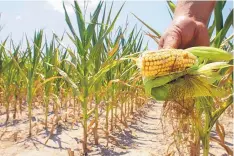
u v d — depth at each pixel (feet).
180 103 1.08
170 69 1.00
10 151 2.34
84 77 2.24
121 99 3.01
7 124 3.32
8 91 3.37
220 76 1.09
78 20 2.16
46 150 2.39
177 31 1.04
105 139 2.72
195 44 1.09
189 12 1.09
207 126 1.43
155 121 3.88
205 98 1.32
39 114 3.95
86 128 2.34
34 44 2.71
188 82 1.04
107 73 2.79
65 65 3.43
